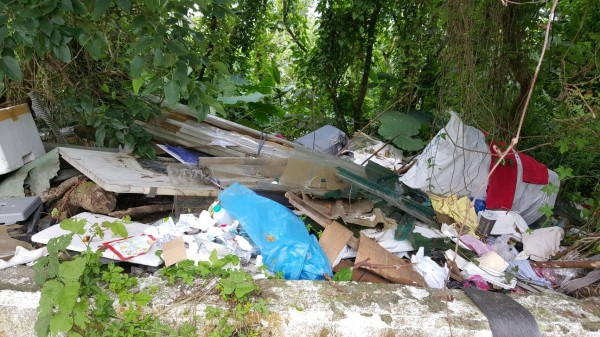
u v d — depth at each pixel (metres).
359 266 2.83
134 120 4.19
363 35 5.88
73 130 4.41
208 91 3.24
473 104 3.71
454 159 3.65
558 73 4.28
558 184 4.01
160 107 4.20
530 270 3.12
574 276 3.13
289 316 2.26
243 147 4.35
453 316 2.34
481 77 3.98
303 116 6.41
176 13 2.74
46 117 4.14
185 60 2.77
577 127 3.71
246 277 2.44
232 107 6.70
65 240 2.29
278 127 6.51
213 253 2.49
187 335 2.24
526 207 3.91
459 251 3.16
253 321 2.28
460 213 3.59
